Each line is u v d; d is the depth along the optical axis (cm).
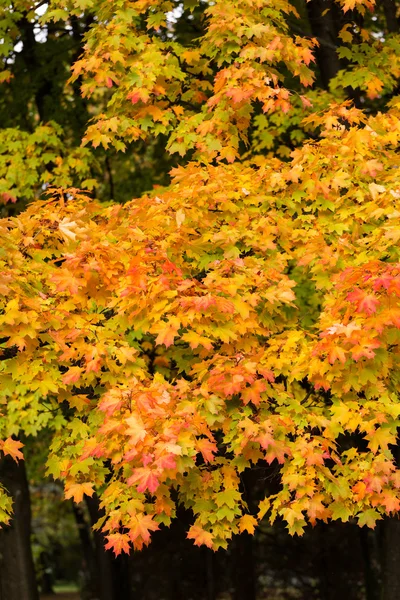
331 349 620
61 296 690
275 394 681
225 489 676
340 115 785
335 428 663
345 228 724
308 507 658
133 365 677
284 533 1764
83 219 759
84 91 851
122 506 651
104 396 626
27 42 1316
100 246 663
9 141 1131
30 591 1332
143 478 575
